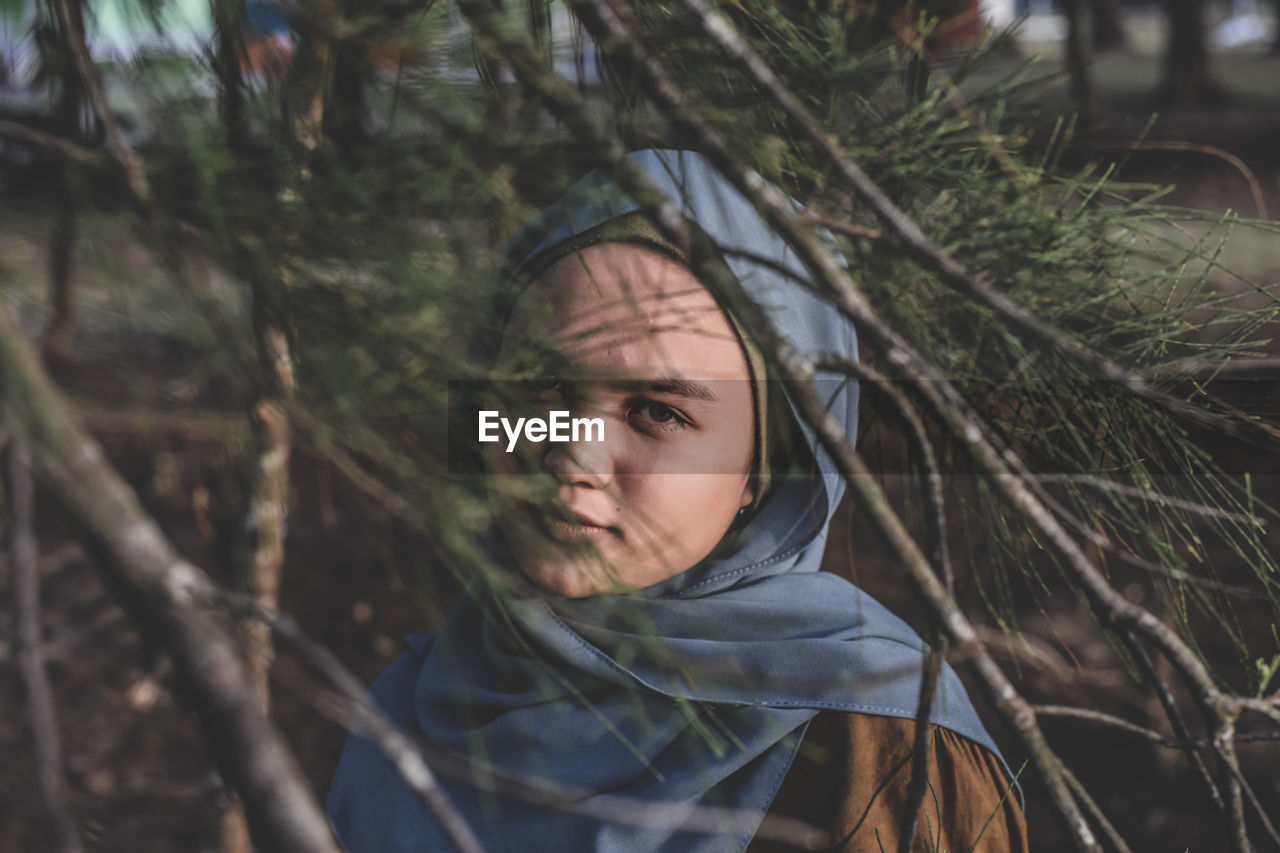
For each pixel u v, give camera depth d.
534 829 1.04
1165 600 0.97
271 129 0.63
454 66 0.68
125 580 0.44
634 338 0.80
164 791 2.88
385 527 0.56
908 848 0.76
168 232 0.55
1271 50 20.27
